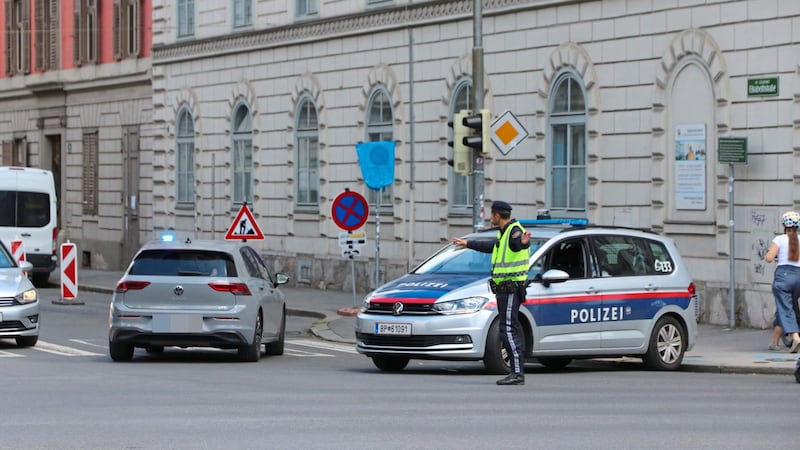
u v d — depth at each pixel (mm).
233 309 47719
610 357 47125
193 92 105062
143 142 113312
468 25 75438
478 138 57562
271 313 51188
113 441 27219
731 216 57781
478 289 42094
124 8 115562
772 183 57000
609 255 44938
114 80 117250
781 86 56625
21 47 135625
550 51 69000
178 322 47406
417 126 79750
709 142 60094
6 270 55906
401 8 80750
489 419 30531
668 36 61938
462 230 76125
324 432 28406
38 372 42750
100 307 80250
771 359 46906
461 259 45031
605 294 44219
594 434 28109
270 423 29812
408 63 80562
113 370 44000
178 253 48344
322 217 89438
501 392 36750
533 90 70312
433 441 27141
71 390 36812
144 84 113188
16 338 54844
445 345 41500
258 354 49062
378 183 72500
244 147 99188
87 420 30344
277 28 93562
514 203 71812
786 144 56438
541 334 42656
